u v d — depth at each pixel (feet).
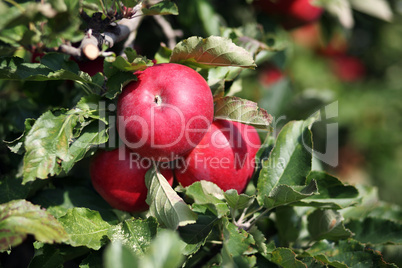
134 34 9.07
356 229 9.56
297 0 13.28
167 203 7.29
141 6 7.86
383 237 9.36
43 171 6.79
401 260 9.99
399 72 22.86
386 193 21.67
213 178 7.79
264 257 7.76
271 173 8.29
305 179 8.23
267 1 13.25
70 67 7.71
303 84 20.54
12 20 6.19
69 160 6.96
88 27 7.67
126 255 4.08
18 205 6.72
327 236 8.75
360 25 18.34
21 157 8.61
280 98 14.16
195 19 11.50
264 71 14.82
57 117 7.13
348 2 13.96
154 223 7.11
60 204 8.75
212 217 7.84
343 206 8.53
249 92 13.44
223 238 7.45
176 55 7.57
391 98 22.13
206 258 8.79
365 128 22.13
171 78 7.01
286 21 13.92
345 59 22.47
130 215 9.09
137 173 7.77
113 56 7.82
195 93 6.94
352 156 22.11
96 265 7.39
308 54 21.17
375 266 8.32
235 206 7.52
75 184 9.12
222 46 7.29
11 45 7.65
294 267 7.52
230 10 13.28
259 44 9.89
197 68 8.05
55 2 6.27
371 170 21.99
